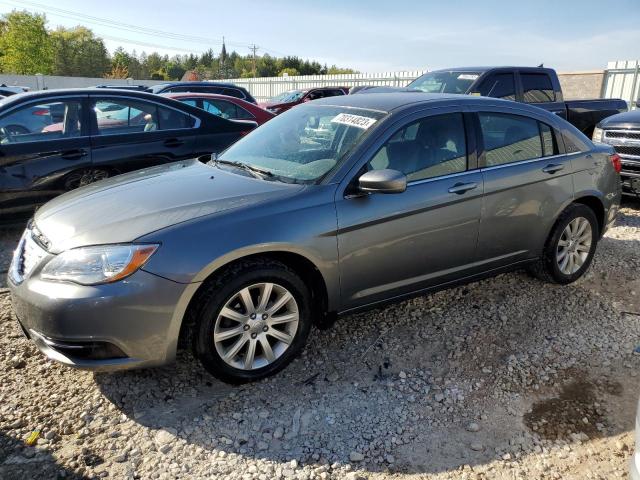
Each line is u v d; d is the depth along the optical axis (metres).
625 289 4.39
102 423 2.72
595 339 3.61
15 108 5.41
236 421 2.77
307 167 3.32
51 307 2.57
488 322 3.82
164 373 3.16
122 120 5.92
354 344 3.52
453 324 3.78
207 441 2.62
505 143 3.88
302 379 3.14
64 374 3.12
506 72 8.55
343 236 3.09
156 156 6.05
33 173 5.41
